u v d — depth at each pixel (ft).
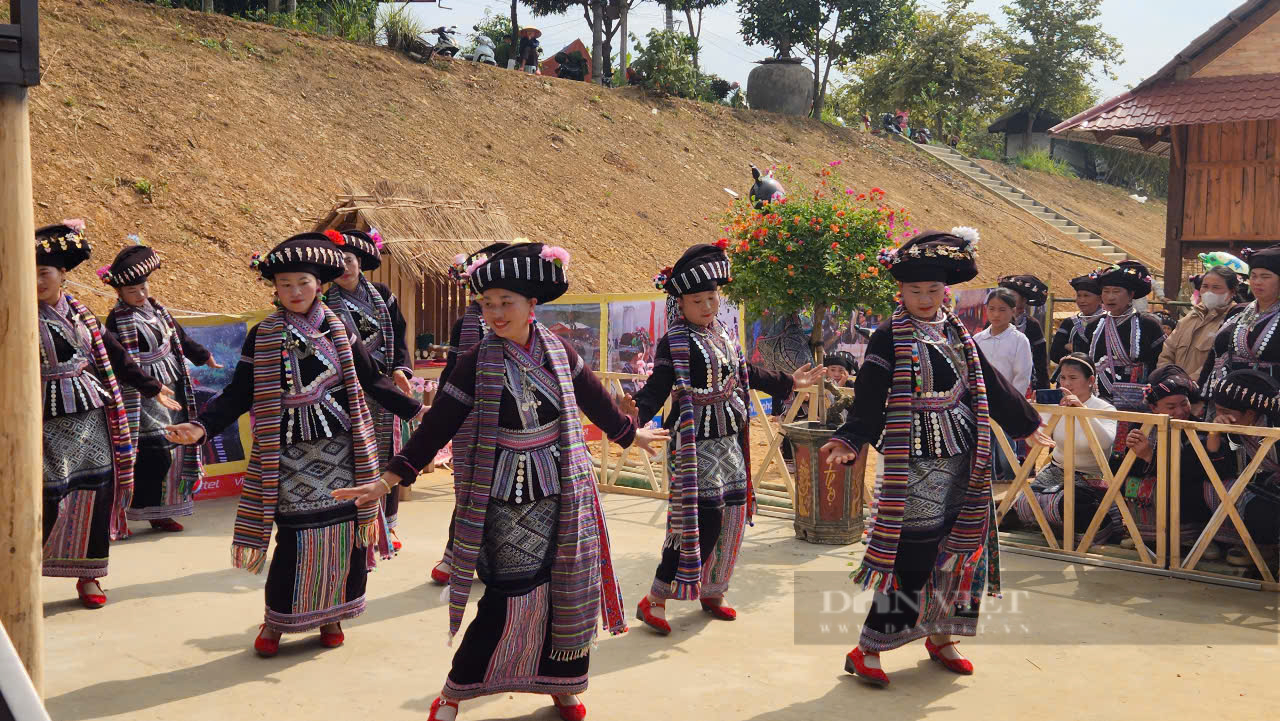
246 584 19.56
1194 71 46.14
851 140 96.32
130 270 22.59
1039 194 110.42
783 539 23.09
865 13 98.73
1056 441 21.81
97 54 48.16
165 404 20.42
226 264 39.45
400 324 21.79
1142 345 26.17
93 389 18.06
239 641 16.38
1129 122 45.06
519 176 58.65
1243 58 45.32
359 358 16.12
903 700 13.92
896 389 14.12
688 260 16.87
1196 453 19.63
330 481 15.64
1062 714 13.32
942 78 120.88
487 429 12.54
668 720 13.29
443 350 30.68
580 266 51.39
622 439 13.76
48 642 16.21
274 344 15.40
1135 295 26.61
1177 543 19.98
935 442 14.19
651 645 16.31
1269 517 19.21
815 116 101.65
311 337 15.56
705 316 17.11
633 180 65.31
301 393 15.42
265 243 41.70
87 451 17.87
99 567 18.03
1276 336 20.39
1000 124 154.92
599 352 35.58
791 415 25.13
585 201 59.31
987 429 14.24
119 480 18.35
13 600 10.62
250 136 48.44
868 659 14.46
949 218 86.63
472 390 12.74
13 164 10.31
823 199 22.25
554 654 13.00
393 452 21.36
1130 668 15.05
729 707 13.73
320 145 51.16
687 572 16.37
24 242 10.47
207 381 26.91
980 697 14.01
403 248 29.09
